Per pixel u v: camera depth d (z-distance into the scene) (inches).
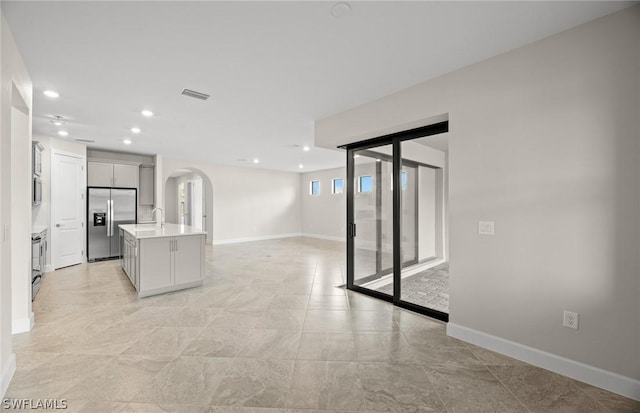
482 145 94.0
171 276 154.6
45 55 91.4
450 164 101.7
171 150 248.1
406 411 66.4
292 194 413.1
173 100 130.2
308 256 261.7
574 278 77.3
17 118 104.7
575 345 77.4
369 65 98.3
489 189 92.5
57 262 200.1
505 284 89.7
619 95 70.6
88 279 176.6
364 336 104.0
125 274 188.2
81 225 219.3
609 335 72.6
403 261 167.6
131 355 89.9
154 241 148.9
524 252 85.7
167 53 90.7
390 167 153.9
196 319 118.9
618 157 71.0
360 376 79.7
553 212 80.5
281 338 102.4
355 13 72.0
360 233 162.1
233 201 351.6
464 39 82.9
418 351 93.0
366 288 155.6
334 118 148.6
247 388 74.4
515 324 87.9
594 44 73.8
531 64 84.0
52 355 89.4
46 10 70.1
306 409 66.9
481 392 72.8
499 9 70.2
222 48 88.1
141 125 169.8
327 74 105.0
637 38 68.3
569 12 71.1
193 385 75.4
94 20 74.2
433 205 187.8
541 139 82.3
